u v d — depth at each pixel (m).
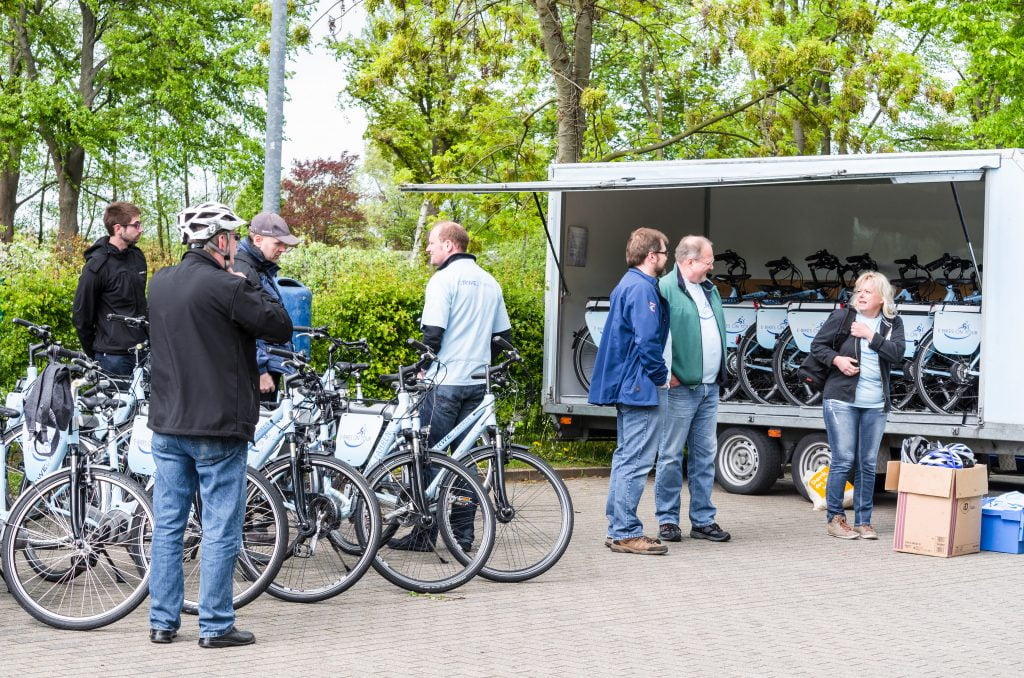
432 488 6.40
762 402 11.09
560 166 11.79
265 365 6.97
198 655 4.92
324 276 19.08
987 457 10.52
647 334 7.39
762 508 9.95
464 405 7.22
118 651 4.95
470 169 17.25
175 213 33.41
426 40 14.92
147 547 5.48
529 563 6.69
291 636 5.30
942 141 24.08
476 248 15.66
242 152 32.16
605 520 8.92
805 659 5.11
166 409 5.02
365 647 5.12
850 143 15.80
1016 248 9.41
